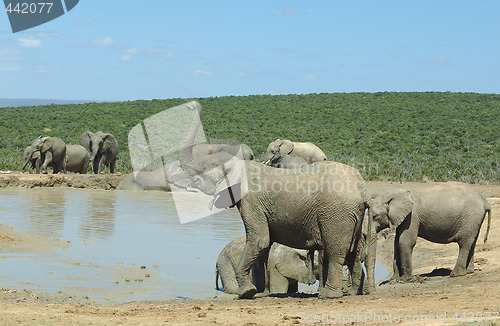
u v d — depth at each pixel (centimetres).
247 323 888
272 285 1356
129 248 1802
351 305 1041
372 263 1223
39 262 1568
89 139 4559
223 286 1355
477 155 6569
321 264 1295
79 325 862
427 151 6850
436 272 1577
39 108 10525
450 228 1480
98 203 2905
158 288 1354
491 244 1859
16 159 5494
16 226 2128
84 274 1458
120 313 984
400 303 1027
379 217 1462
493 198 3005
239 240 1400
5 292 1205
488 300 1004
